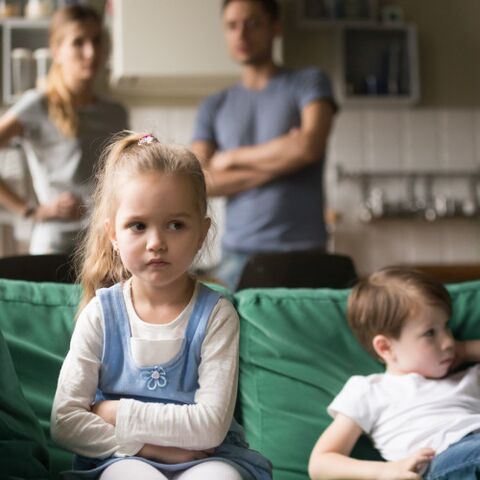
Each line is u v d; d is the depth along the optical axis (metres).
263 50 3.57
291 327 2.05
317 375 1.99
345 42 5.36
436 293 1.95
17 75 4.86
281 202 3.50
